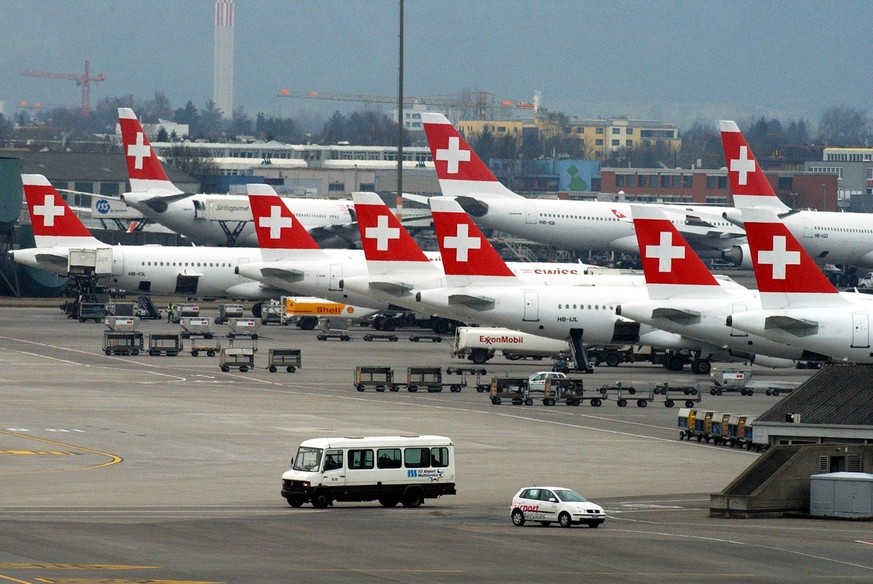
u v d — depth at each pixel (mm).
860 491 166125
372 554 128750
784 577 123938
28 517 151500
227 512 161250
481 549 133750
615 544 139375
